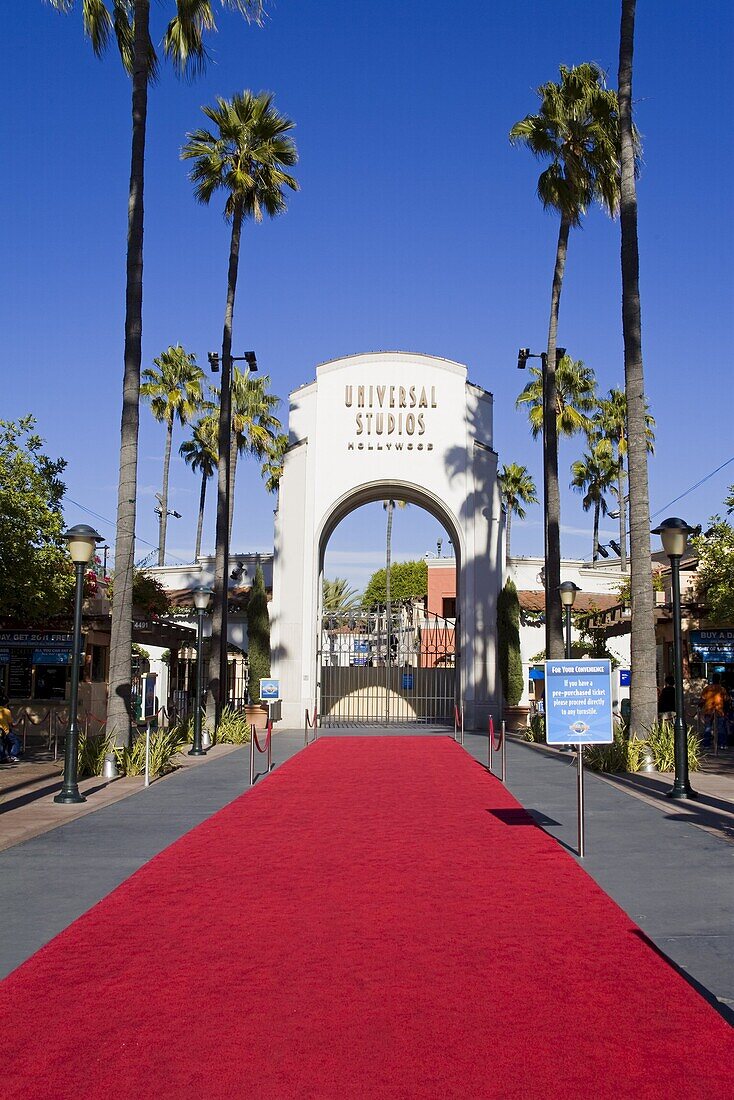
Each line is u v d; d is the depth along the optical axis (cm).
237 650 4222
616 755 1855
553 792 1570
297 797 1527
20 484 2184
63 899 855
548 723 1049
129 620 1916
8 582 2106
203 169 3000
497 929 752
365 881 922
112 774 1800
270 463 5541
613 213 2842
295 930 752
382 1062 497
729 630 2773
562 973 643
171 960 675
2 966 663
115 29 2172
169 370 5366
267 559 4641
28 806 1430
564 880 921
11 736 2152
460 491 3422
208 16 2136
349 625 3984
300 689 3338
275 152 3017
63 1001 592
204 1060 501
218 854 1057
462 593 3391
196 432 5419
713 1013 566
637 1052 510
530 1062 497
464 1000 591
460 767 1991
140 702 3086
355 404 3466
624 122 2081
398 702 3834
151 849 1090
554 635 2859
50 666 2867
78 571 1539
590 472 5772
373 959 676
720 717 2480
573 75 2791
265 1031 541
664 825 1235
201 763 2122
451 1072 484
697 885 896
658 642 3534
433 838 1150
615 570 5275
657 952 689
